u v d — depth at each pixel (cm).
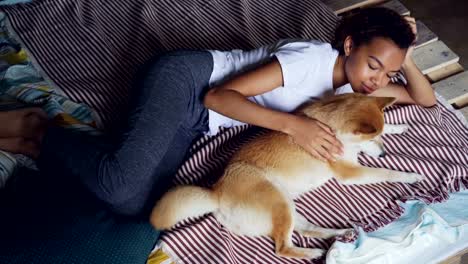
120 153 159
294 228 182
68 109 206
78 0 260
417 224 186
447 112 231
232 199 168
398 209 190
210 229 172
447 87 249
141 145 162
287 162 175
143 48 240
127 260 156
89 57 234
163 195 167
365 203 191
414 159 199
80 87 217
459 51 305
